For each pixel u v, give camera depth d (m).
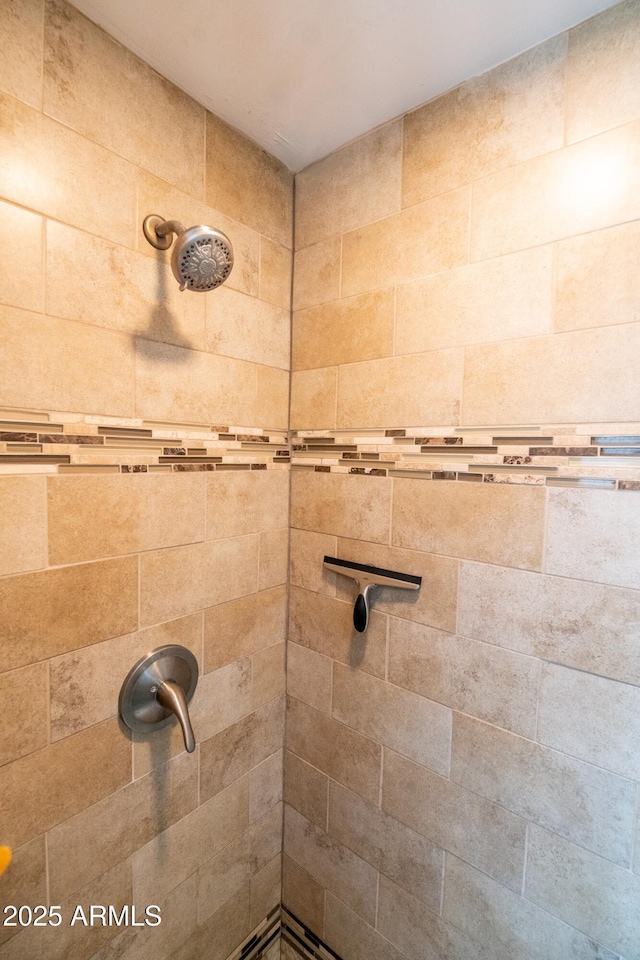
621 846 0.74
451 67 0.83
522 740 0.84
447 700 0.93
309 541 1.16
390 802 1.03
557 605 0.79
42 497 0.74
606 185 0.73
